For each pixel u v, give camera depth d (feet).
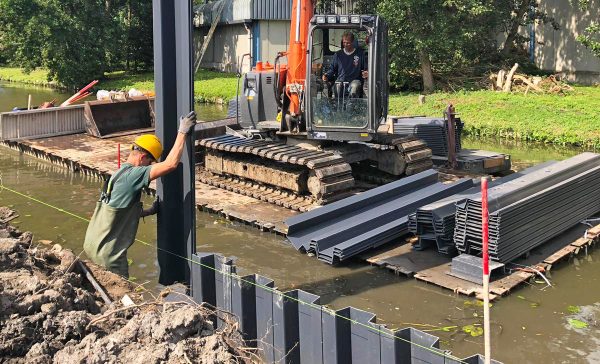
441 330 21.93
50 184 41.70
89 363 13.76
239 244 30.45
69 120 55.36
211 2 123.13
